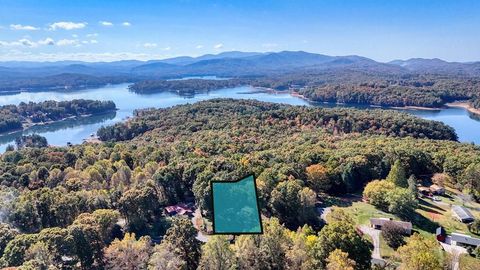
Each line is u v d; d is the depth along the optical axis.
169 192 106.31
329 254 56.72
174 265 53.06
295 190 88.12
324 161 120.00
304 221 87.00
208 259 52.94
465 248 72.56
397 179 100.88
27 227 84.44
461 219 84.69
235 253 54.09
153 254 57.47
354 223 82.44
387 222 77.69
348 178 106.56
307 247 57.44
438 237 76.62
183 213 97.69
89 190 100.94
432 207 93.62
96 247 68.88
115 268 59.16
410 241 64.94
